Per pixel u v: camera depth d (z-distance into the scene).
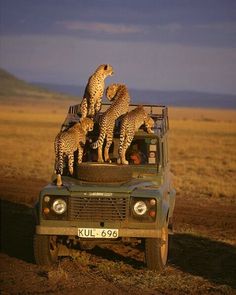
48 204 23.67
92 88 30.62
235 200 48.31
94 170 24.42
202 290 21.78
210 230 34.72
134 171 25.81
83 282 22.33
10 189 48.94
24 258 25.89
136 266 24.91
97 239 24.03
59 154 25.55
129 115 26.08
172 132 173.88
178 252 27.86
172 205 28.39
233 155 102.00
